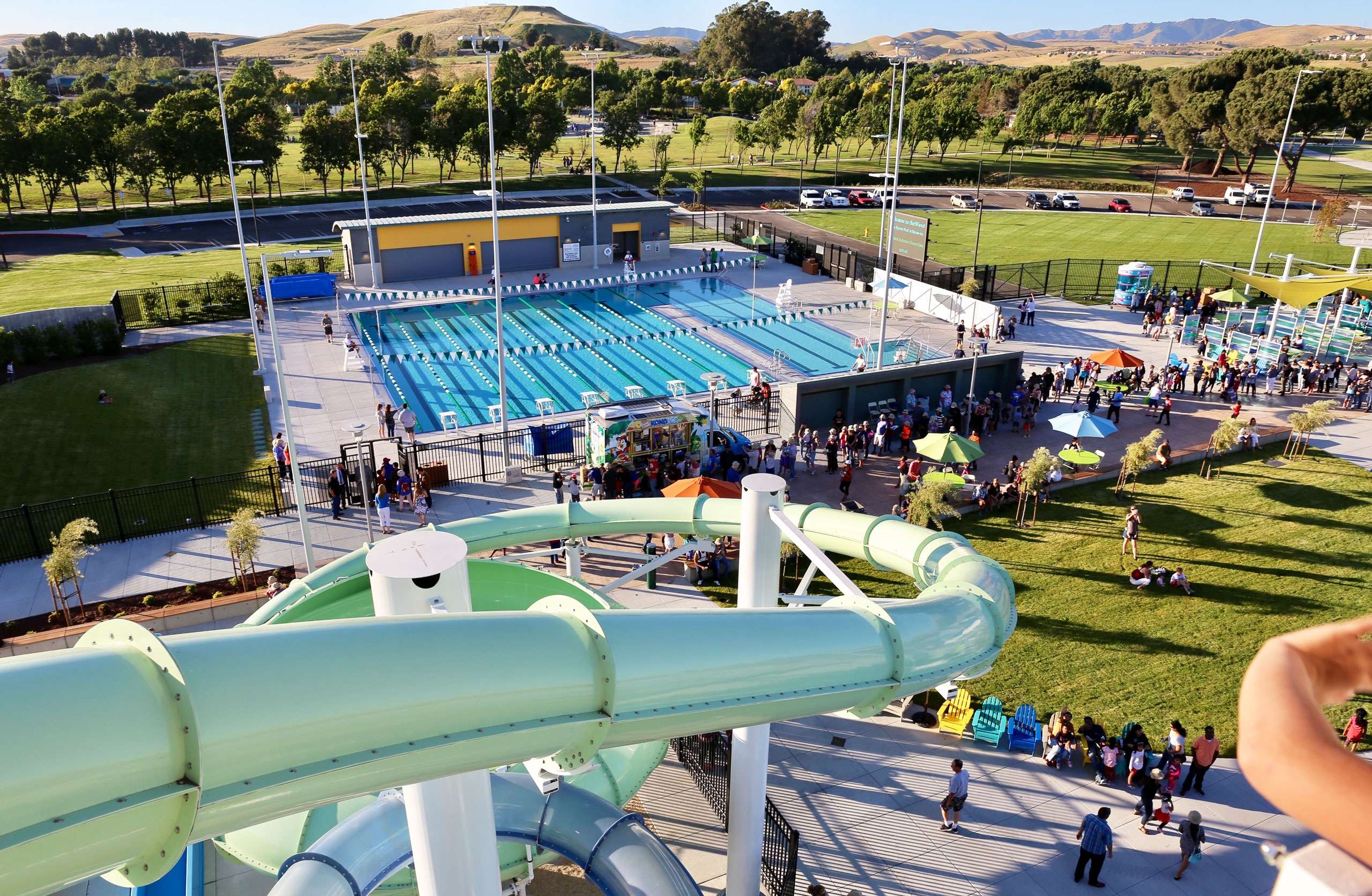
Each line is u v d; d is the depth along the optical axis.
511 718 6.03
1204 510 26.14
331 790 5.38
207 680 4.84
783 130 95.19
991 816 15.05
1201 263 44.88
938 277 48.59
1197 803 15.27
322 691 5.20
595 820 10.98
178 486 24.84
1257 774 1.00
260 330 42.22
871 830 14.71
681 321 45.66
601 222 55.56
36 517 24.58
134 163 69.31
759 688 7.32
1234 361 37.25
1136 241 62.81
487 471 28.17
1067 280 51.16
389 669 5.50
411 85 106.88
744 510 11.10
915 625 8.79
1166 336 41.78
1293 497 26.80
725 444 28.56
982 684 18.58
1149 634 20.22
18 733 4.15
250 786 4.95
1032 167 96.31
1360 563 23.12
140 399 33.22
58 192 75.38
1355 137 81.75
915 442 27.03
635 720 6.60
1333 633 1.24
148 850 4.82
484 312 47.38
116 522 24.45
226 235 63.53
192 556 23.00
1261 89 80.38
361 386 35.03
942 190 84.50
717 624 7.35
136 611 20.39
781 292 47.31
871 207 76.00
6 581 21.73
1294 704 1.05
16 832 4.13
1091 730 15.92
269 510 25.34
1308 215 72.56
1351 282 37.00
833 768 16.09
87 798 4.35
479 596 14.61
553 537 14.88
